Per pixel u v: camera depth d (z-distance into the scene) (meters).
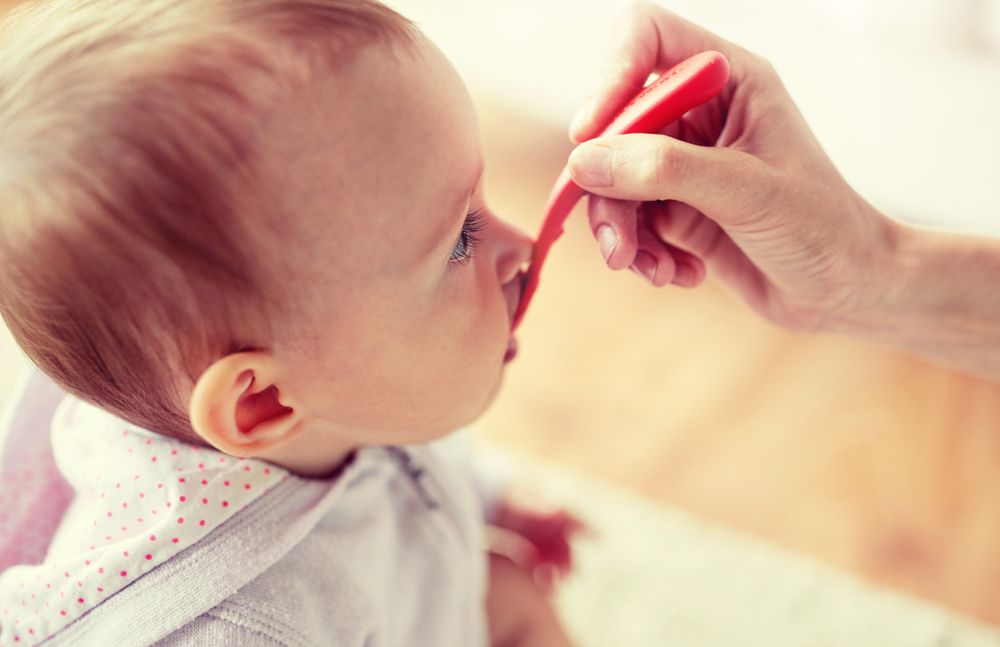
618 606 0.75
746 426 0.89
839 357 0.96
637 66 0.52
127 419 0.49
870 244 0.55
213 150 0.43
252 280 0.44
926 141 0.92
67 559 0.50
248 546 0.49
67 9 0.45
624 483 0.84
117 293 0.44
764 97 0.53
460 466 0.64
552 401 0.92
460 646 0.59
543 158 1.17
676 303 1.02
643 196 0.49
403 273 0.46
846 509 0.82
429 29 1.20
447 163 0.45
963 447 0.86
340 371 0.47
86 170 0.43
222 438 0.46
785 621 0.74
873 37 0.96
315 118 0.43
